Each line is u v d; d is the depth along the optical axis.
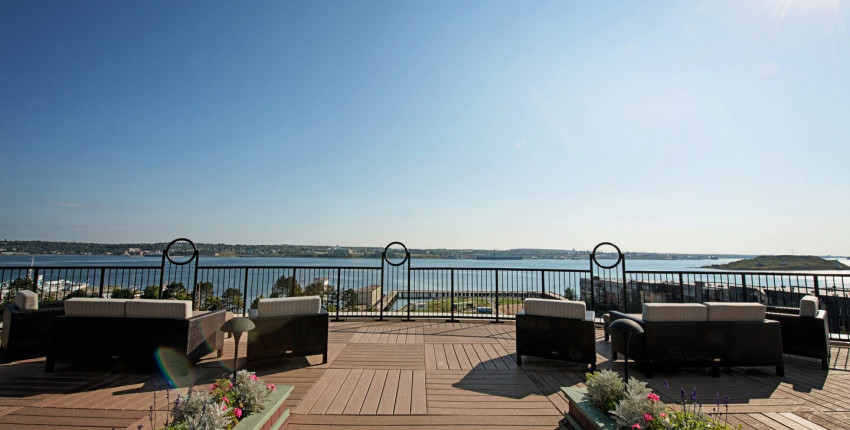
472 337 5.94
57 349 3.86
